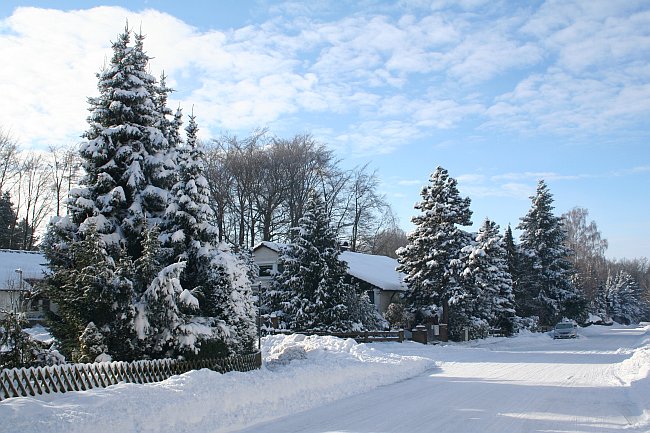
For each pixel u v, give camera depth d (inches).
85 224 669.9
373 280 1873.8
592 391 626.8
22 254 1863.9
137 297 599.5
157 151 770.8
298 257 1603.1
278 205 2427.4
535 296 2549.2
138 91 753.6
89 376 475.8
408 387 668.7
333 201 2546.8
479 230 2123.5
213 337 645.3
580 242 3887.8
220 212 2265.0
